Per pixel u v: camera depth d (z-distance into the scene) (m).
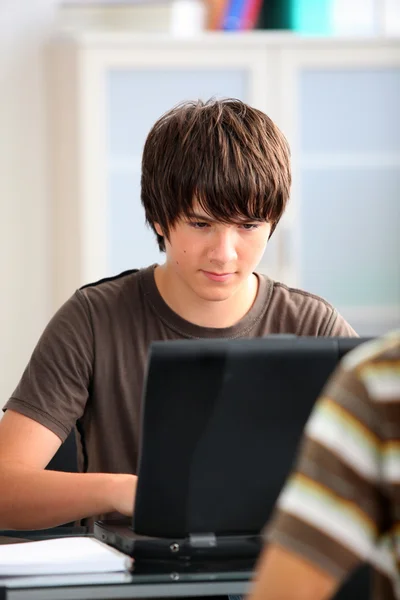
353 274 5.59
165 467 1.75
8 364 5.52
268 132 2.40
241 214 2.30
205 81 5.38
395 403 1.19
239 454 1.75
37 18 5.44
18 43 5.44
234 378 1.72
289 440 1.75
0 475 2.32
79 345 2.54
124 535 1.93
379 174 5.56
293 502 1.21
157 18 5.39
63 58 5.46
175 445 1.74
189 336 2.57
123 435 2.56
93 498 2.22
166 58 5.33
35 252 5.52
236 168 2.28
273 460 1.76
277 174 2.35
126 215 5.41
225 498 1.77
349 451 1.19
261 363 1.72
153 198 2.41
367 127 5.52
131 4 5.39
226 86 5.39
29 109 5.48
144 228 5.42
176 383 1.71
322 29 5.48
